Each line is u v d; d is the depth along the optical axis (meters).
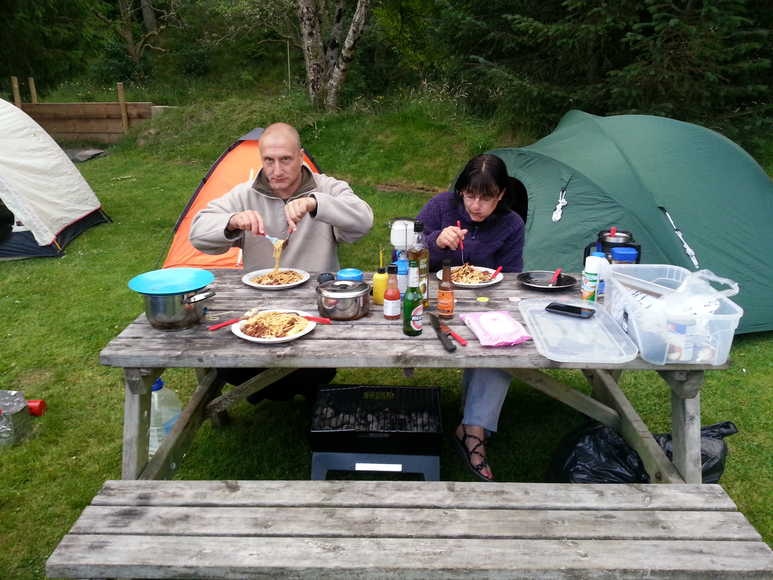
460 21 7.99
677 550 1.45
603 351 1.82
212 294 2.10
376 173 8.48
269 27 14.06
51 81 13.30
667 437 2.37
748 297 3.76
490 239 2.80
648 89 6.45
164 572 1.42
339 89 10.41
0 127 5.60
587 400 2.36
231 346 1.87
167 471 2.07
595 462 2.27
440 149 8.70
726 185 3.98
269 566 1.40
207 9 17.70
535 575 1.39
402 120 9.37
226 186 5.24
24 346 3.76
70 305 4.43
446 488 1.69
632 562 1.41
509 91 7.32
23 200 5.49
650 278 2.12
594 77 7.28
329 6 13.89
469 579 1.41
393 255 2.26
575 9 7.21
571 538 1.49
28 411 2.86
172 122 11.22
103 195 8.10
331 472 2.54
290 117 10.20
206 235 2.47
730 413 2.98
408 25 12.99
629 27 6.80
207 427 2.93
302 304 2.25
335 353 1.81
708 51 5.77
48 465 2.61
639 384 3.28
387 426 2.29
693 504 1.62
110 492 1.67
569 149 4.42
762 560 1.42
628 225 3.86
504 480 2.51
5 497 2.39
